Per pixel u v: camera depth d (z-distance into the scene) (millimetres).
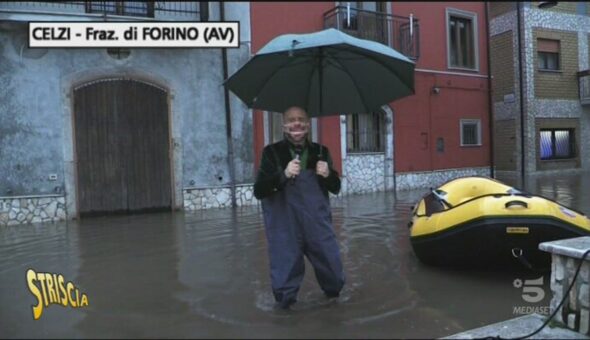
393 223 8289
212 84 11242
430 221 5117
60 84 9922
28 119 9672
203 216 9844
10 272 5562
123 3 10711
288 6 12203
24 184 9625
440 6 13805
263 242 6969
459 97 13789
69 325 3805
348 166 13227
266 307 4117
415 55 13773
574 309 3438
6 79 9500
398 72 4098
